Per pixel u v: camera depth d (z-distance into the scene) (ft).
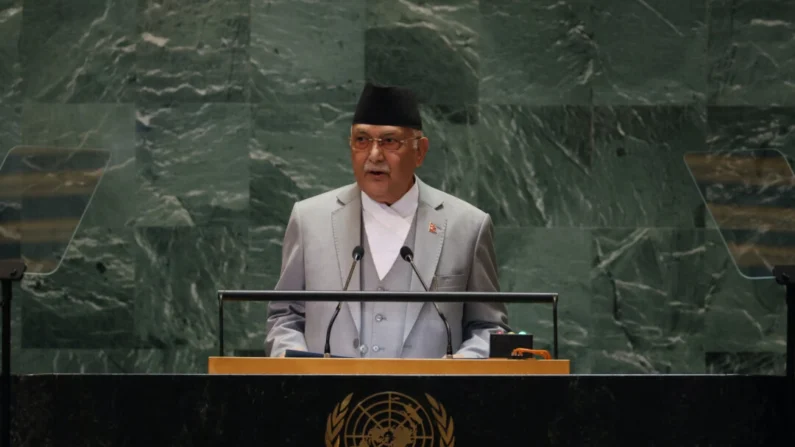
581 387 37.65
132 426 37.14
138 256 88.33
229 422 37.22
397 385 37.58
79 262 87.97
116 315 88.02
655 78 89.86
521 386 37.63
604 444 37.50
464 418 37.50
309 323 56.03
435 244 56.95
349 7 89.71
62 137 88.17
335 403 37.40
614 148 89.61
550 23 90.02
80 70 88.58
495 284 58.13
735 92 89.76
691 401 37.70
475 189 89.40
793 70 89.56
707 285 88.94
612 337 88.89
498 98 89.71
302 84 89.30
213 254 88.43
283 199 88.84
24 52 88.53
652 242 89.20
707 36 89.86
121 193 88.33
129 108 88.53
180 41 89.10
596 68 89.92
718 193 51.57
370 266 56.75
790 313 39.04
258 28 89.30
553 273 89.20
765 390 37.83
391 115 56.18
